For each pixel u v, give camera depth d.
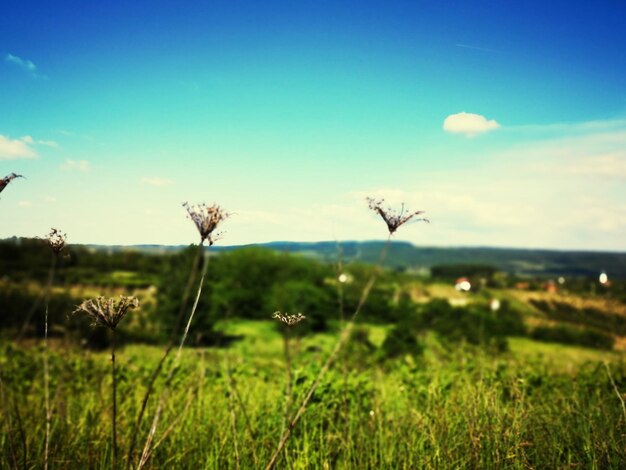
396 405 5.41
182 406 4.68
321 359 7.24
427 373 6.96
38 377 6.20
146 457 2.14
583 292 111.94
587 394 5.26
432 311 36.50
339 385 4.91
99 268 54.88
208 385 5.75
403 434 4.19
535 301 96.88
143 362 7.60
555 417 4.40
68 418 4.37
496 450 3.37
